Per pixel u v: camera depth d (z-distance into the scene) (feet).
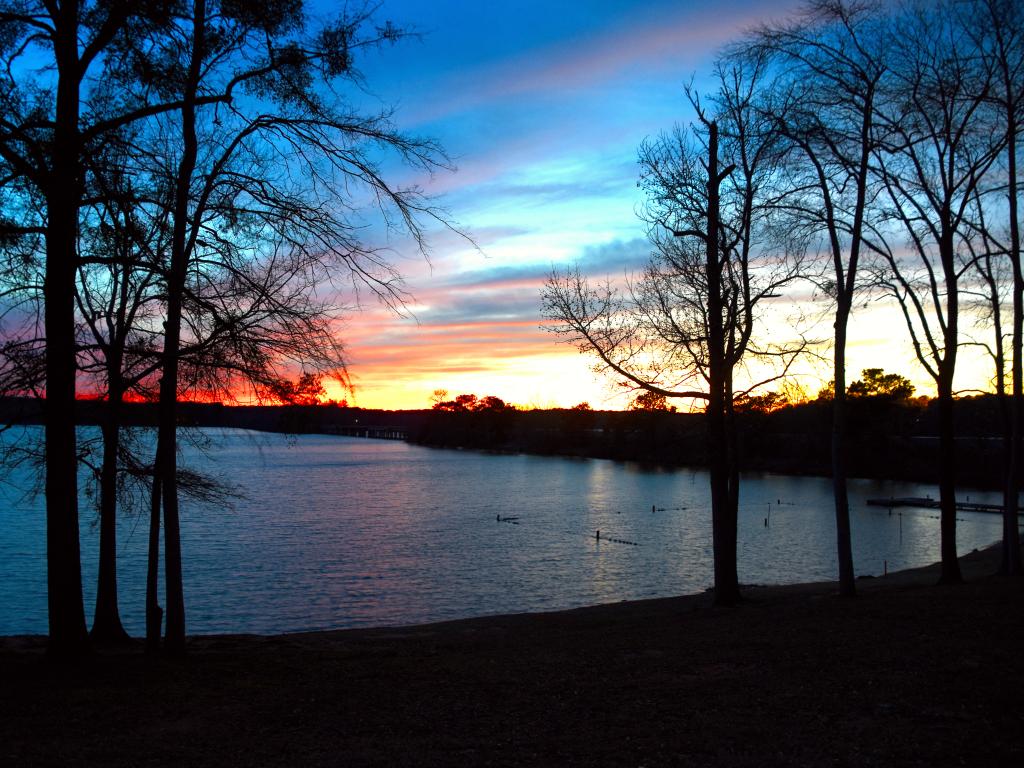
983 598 50.11
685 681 30.78
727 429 66.39
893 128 60.49
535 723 25.38
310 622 94.02
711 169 61.98
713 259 61.93
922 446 320.91
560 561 143.43
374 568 134.21
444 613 100.17
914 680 28.91
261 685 31.60
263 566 134.82
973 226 64.13
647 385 64.59
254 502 255.29
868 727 23.76
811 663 32.83
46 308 35.04
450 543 165.89
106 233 38.50
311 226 36.52
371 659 38.70
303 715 26.84
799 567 138.82
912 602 50.06
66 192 34.30
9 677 32.76
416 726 25.27
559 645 43.14
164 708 27.84
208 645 48.65
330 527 192.03
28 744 23.62
